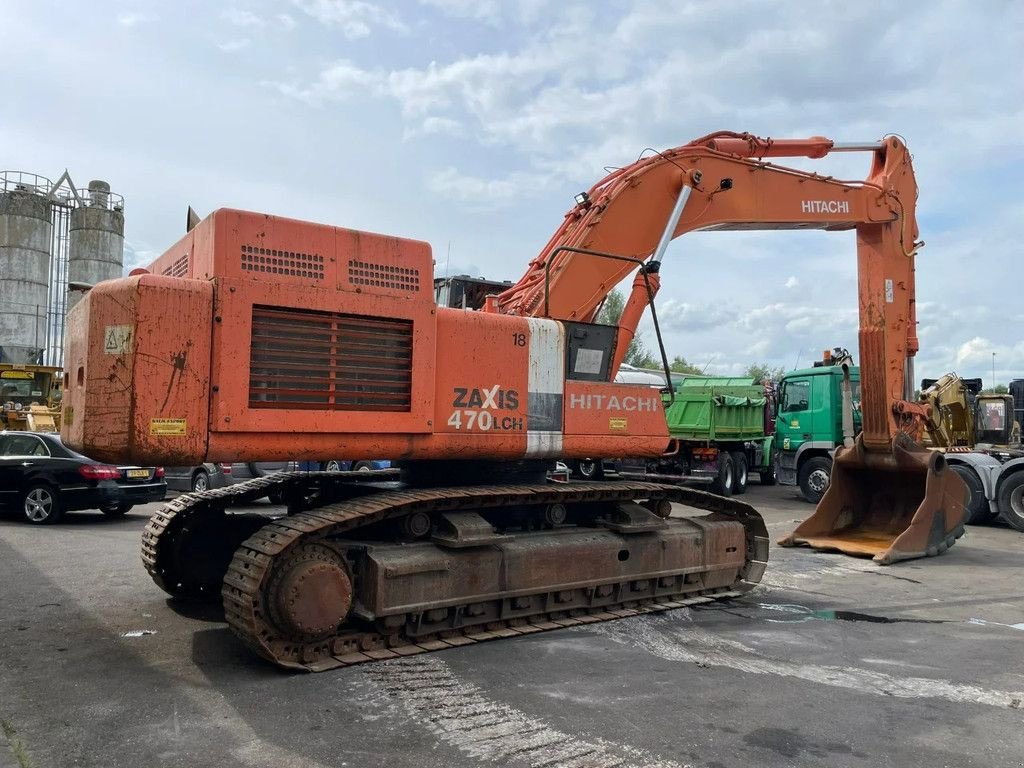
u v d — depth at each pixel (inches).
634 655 213.6
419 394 215.5
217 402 184.9
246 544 197.3
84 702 173.3
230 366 187.0
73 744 150.9
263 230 195.3
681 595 279.4
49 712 167.3
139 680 188.1
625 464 711.7
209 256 191.0
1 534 413.7
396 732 158.1
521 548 234.5
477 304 305.3
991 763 147.7
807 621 257.1
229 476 551.2
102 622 240.7
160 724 161.0
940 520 390.0
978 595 303.0
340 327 205.0
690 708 173.6
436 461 251.4
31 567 324.5
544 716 167.5
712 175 340.8
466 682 188.7
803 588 312.8
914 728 164.4
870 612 272.2
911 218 413.1
